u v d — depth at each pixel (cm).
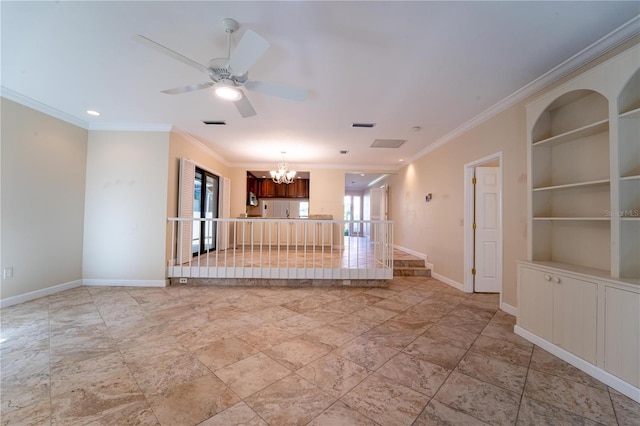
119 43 214
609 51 208
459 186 412
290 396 166
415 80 265
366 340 243
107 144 410
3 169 308
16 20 187
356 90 286
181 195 436
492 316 303
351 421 146
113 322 278
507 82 267
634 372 165
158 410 153
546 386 178
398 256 564
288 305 336
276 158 635
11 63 243
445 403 161
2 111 305
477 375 190
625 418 149
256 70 249
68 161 381
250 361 207
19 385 173
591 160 223
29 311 303
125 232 408
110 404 157
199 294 377
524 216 287
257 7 174
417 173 574
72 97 316
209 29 196
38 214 345
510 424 145
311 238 701
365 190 1181
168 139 412
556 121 254
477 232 395
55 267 368
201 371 193
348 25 189
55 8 175
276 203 822
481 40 204
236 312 310
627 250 184
